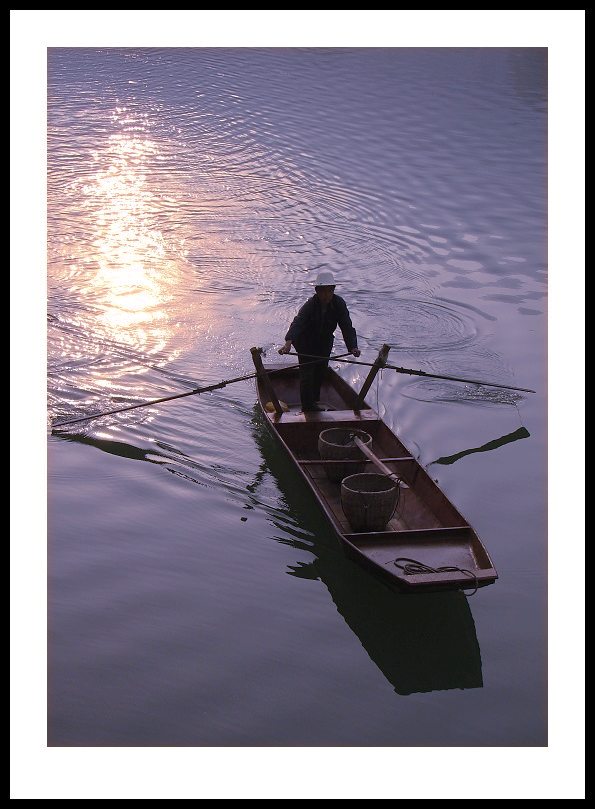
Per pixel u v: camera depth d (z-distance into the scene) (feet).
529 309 42.47
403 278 46.19
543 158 64.44
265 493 28.73
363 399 32.07
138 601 23.61
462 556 23.09
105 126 69.87
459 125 71.72
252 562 25.46
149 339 39.24
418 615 23.61
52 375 35.78
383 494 24.44
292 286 45.27
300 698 20.51
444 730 19.61
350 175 61.16
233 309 42.63
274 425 30.50
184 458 30.71
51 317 40.93
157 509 27.84
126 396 34.50
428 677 21.31
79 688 20.49
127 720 19.65
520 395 34.73
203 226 52.80
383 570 21.85
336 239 51.19
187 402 34.30
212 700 20.33
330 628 22.94
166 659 21.56
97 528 26.73
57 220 52.95
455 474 29.35
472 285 45.21
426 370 36.68
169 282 45.44
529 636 22.49
